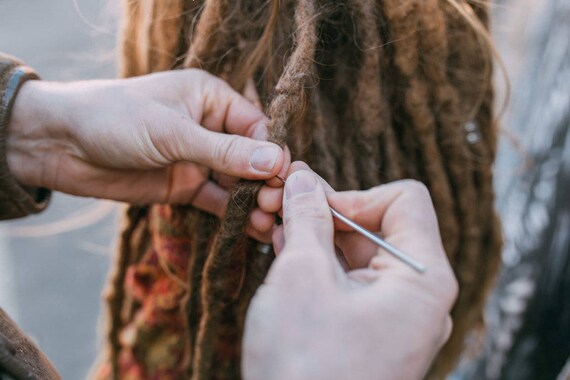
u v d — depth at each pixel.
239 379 0.42
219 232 0.35
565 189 0.48
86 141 0.39
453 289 0.30
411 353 0.29
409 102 0.38
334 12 0.37
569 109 0.48
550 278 0.50
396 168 0.39
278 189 0.35
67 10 1.65
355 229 0.32
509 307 0.52
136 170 0.40
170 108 0.38
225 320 0.40
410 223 0.32
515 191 0.52
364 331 0.28
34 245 1.07
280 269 0.30
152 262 0.43
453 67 0.40
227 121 0.39
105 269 1.04
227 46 0.38
